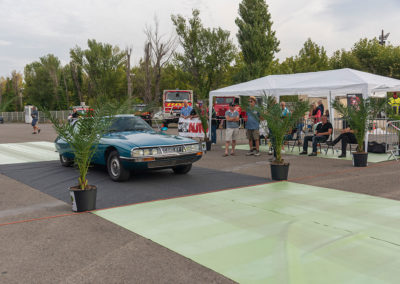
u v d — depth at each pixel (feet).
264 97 25.17
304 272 10.24
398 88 38.24
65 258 11.41
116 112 19.04
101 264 10.93
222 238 13.05
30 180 24.17
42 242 12.81
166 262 11.03
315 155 35.53
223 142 50.57
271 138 24.43
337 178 24.11
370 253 11.55
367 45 126.52
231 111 35.81
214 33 122.93
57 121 17.10
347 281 9.70
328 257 11.26
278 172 23.39
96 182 23.15
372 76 37.86
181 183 22.82
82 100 166.40
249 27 105.40
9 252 11.92
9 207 17.60
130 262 11.07
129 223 14.92
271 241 12.68
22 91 182.09
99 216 15.94
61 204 18.10
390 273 10.15
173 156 22.75
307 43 136.46
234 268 10.57
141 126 26.84
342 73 37.40
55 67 174.29
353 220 14.99
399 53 117.60
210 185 22.17
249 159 33.71
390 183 22.24
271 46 106.73
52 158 34.86
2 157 35.65
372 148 37.06
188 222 14.97
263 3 106.83
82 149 16.60
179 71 127.54
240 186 21.90
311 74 40.88
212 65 123.34
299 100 24.45
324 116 35.55
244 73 105.81
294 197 19.06
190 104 81.92
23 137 61.26
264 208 16.96
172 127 88.07
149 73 103.50
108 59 149.59
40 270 10.55
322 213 16.07
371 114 28.78
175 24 120.67
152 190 20.84
